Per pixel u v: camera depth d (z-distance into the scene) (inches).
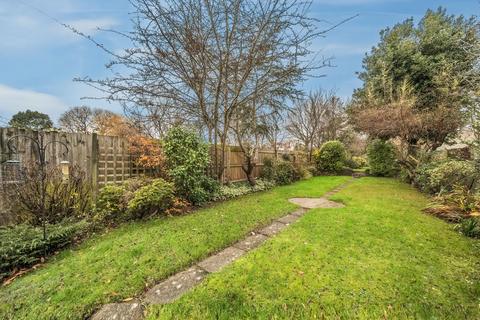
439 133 305.0
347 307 71.8
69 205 154.3
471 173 163.0
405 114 316.5
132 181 189.8
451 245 115.4
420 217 159.8
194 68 230.1
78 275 94.4
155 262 102.3
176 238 127.2
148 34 205.6
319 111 613.0
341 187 322.3
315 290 80.0
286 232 135.3
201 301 76.7
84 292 83.5
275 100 281.3
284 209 190.7
